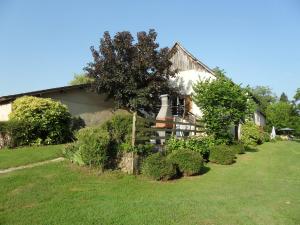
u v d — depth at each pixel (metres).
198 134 17.97
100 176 10.77
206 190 10.19
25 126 16.45
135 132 11.86
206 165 14.83
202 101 18.36
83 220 6.98
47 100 18.09
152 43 23.22
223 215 7.76
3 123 16.19
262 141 29.89
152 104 23.11
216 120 17.97
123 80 22.45
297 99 54.34
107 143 11.16
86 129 11.68
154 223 6.98
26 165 11.96
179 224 7.01
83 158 11.23
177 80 26.88
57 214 7.28
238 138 24.16
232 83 18.69
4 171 10.99
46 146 16.56
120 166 11.69
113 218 7.15
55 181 9.79
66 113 18.81
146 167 11.22
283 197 9.72
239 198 9.37
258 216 7.84
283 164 16.45
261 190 10.54
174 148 13.72
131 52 23.08
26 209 7.57
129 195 9.09
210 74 25.31
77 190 9.21
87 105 23.28
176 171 11.80
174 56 27.39
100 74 22.75
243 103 18.64
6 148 15.95
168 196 9.23
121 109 24.05
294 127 55.38
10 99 19.27
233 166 15.03
